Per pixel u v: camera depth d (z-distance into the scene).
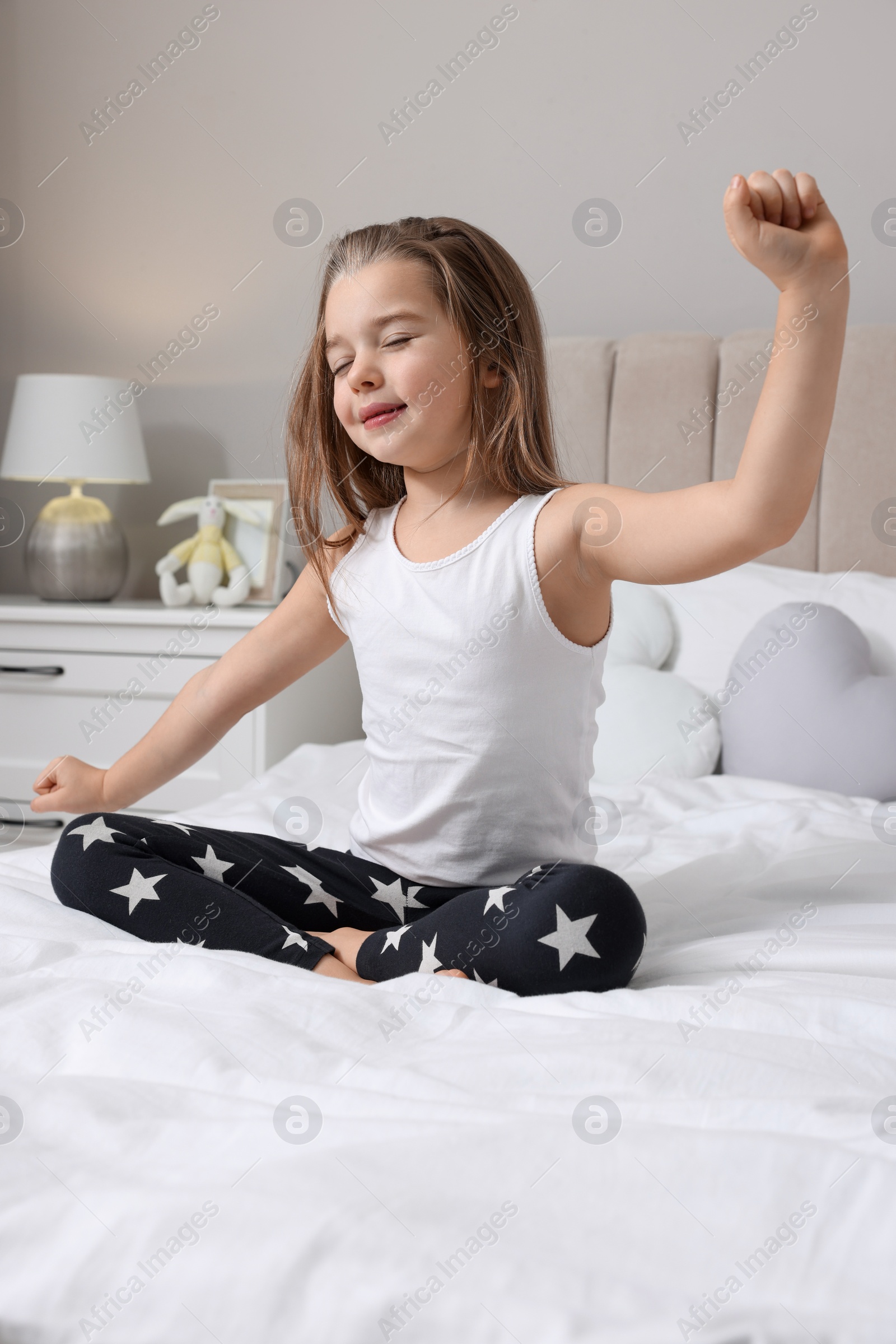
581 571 0.89
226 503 2.19
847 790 1.50
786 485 0.74
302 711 2.00
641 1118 0.52
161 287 2.44
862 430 1.92
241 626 1.95
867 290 2.05
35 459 2.20
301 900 0.92
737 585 1.82
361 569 1.00
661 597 1.83
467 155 2.23
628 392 2.04
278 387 2.39
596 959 0.75
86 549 2.21
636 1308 0.39
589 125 2.16
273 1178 0.46
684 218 2.13
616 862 1.14
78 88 2.44
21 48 2.46
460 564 0.92
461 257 0.95
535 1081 0.57
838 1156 0.46
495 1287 0.40
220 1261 0.42
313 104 2.31
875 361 1.92
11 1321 0.42
